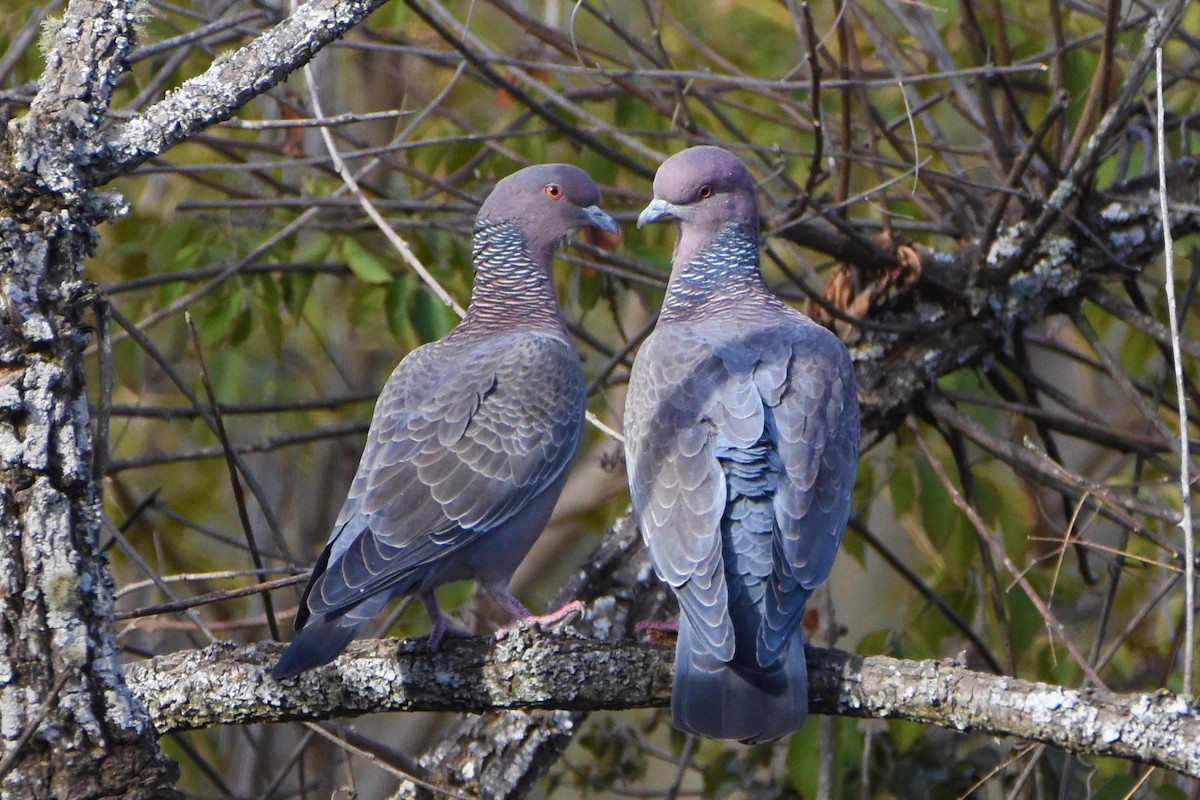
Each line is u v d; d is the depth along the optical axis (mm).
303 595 7488
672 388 7945
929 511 10586
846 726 10195
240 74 6289
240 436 16109
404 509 8062
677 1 13727
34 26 11180
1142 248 10797
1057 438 17062
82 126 5930
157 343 14570
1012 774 10812
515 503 8391
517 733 9250
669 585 7266
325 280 15523
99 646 5727
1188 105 12797
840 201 10055
